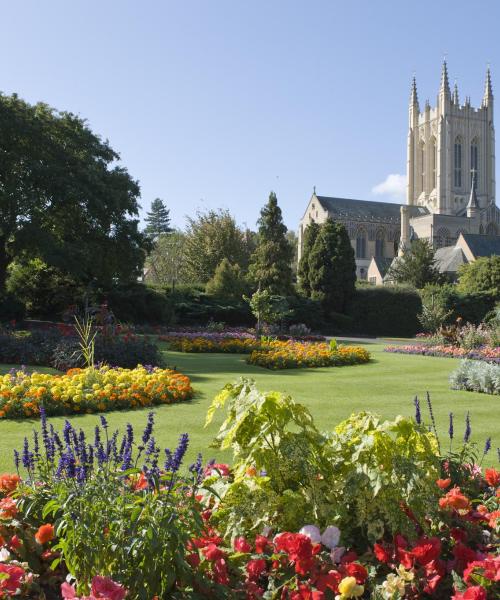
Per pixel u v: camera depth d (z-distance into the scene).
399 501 3.54
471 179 111.81
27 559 3.40
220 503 3.68
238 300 46.28
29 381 10.91
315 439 3.77
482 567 3.11
